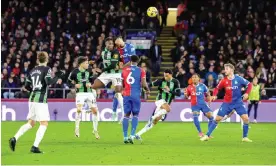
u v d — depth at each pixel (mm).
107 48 22953
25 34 42719
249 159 17344
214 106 35219
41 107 18281
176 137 24719
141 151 19141
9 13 44469
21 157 17469
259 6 44281
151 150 19453
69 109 35875
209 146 20953
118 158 17359
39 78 18141
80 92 23641
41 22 43312
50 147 20281
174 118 35594
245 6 44562
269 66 39031
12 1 45250
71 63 39969
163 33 46281
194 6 46938
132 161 16703
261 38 40812
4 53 41594
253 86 33938
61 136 24922
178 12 47375
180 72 37281
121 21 43219
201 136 24750
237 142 22641
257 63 39031
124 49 22828
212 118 24875
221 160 17078
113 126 30953
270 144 21922
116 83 23312
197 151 19266
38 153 18438
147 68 38625
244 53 39812
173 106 35688
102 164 16094
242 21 43469
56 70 37594
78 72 23500
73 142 22188
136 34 42062
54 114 35906
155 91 38719
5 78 38062
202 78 37500
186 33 43281
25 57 40406
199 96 24766
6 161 16594
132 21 43406
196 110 24812
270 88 36281
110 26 43375
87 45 40406
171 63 42281
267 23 42625
